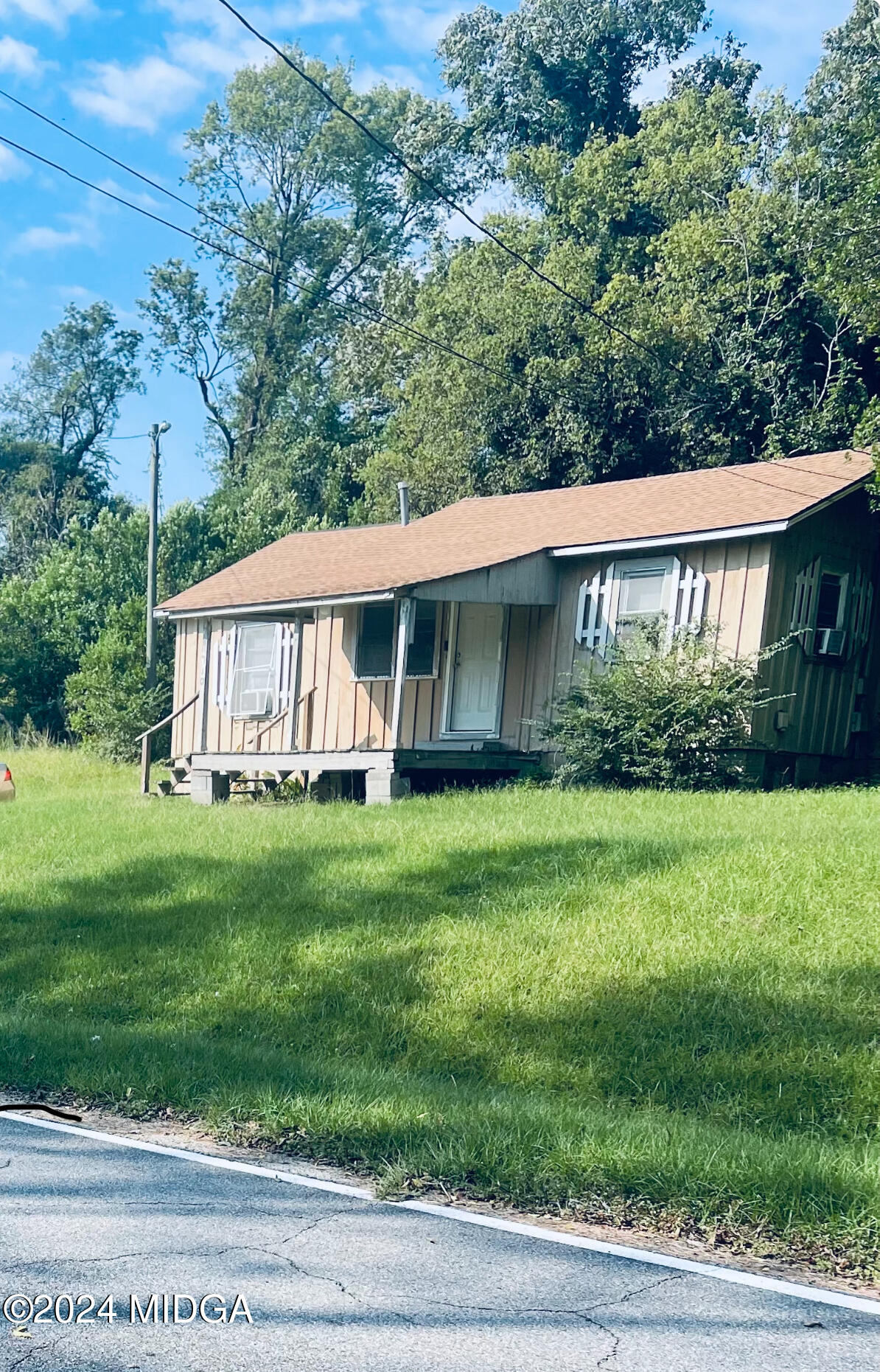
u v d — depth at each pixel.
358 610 23.17
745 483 21.88
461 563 21.25
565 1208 6.04
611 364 39.22
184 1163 6.79
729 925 10.47
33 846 17.16
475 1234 5.65
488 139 54.44
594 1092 8.20
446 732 21.97
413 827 15.35
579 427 40.06
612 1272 5.21
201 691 24.86
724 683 18.28
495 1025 9.40
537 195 48.97
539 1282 5.07
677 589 19.97
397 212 65.94
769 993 9.05
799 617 19.81
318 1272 5.12
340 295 65.75
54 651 40.69
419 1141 6.85
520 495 26.84
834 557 20.61
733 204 37.69
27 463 72.50
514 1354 4.38
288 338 65.62
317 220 65.69
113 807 21.48
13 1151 7.01
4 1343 4.45
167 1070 8.41
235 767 22.03
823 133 37.41
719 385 38.09
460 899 12.15
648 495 23.16
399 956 10.89
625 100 52.47
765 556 19.02
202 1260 5.23
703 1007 9.02
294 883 13.34
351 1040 9.53
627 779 18.69
